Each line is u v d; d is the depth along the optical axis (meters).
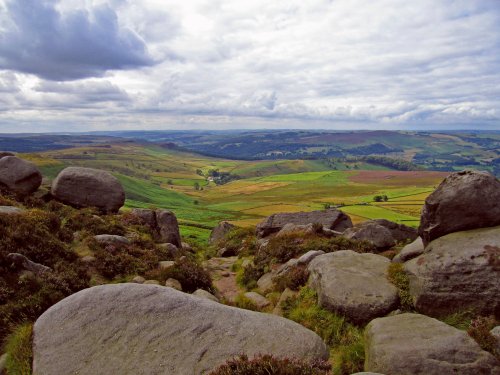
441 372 8.80
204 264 27.69
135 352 8.82
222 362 8.61
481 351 9.23
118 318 9.58
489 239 12.53
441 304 12.09
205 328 9.46
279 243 24.09
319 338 9.68
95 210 28.84
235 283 22.70
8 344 10.26
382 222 27.53
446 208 13.98
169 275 18.20
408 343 9.58
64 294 14.11
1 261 14.25
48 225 20.05
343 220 35.84
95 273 17.58
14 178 28.19
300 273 17.23
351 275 14.52
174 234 30.81
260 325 9.72
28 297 12.90
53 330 9.39
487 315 11.44
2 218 17.50
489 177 14.10
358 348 10.98
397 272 14.13
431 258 13.10
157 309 9.86
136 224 29.12
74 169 31.19
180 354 8.78
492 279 11.59
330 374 10.37
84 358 8.71
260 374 7.89
